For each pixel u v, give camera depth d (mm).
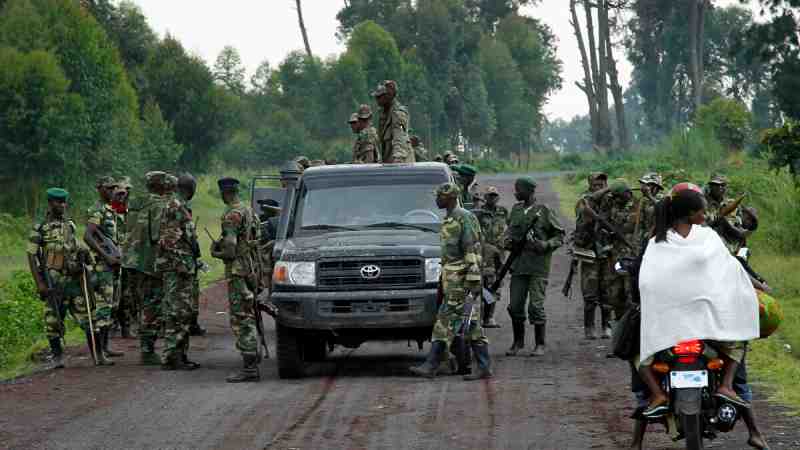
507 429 16844
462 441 16047
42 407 19828
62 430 17609
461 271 21344
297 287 22344
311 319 22031
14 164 87500
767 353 24625
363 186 25109
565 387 20734
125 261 25484
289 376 22969
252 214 22906
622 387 20641
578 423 17219
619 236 27344
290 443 16203
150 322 25453
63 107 87812
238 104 149875
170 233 24141
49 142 87250
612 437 16125
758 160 116625
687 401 12859
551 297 39438
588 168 172250
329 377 23016
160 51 136625
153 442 16500
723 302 13070
